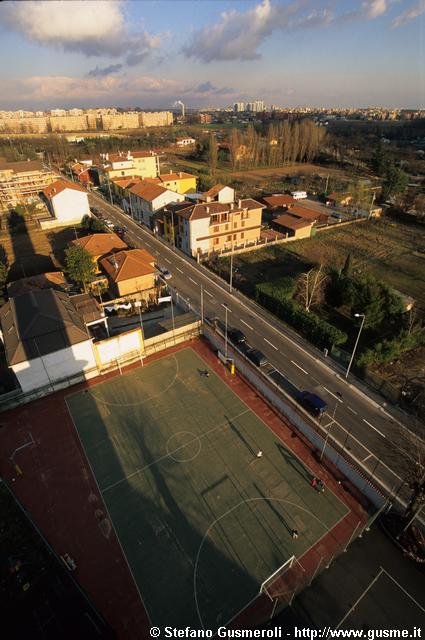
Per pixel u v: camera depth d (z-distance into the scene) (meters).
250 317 54.19
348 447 34.19
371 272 67.94
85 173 134.62
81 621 22.39
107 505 28.81
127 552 25.89
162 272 66.25
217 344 46.84
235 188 117.81
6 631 21.97
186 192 117.75
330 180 133.50
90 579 24.44
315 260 72.06
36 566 25.05
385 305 50.16
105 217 96.88
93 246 65.88
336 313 54.97
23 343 37.31
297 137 163.88
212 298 58.94
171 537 26.75
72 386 40.56
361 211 98.12
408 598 23.94
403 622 22.83
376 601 23.73
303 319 50.06
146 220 91.38
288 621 22.64
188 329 48.50
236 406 38.16
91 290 58.59
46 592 23.80
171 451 33.22
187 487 30.17
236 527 27.41
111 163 122.88
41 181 113.56
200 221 71.06
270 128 176.50
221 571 24.86
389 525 27.59
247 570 24.94
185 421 36.34
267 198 103.38
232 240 77.06
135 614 22.80
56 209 88.56
